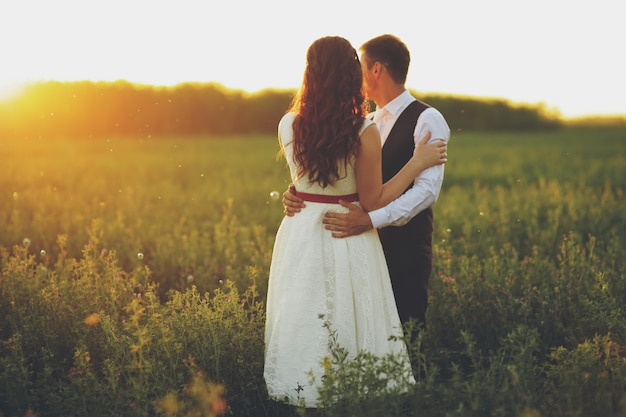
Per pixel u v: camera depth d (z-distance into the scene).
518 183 13.19
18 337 4.01
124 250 6.73
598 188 11.68
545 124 47.12
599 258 5.96
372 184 3.64
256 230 7.11
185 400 3.44
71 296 4.71
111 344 3.81
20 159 15.37
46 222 7.79
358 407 3.10
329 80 3.52
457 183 14.80
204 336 3.89
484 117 45.72
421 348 4.36
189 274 6.17
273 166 16.81
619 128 52.41
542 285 5.07
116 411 3.43
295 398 3.54
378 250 3.80
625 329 4.09
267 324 3.84
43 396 3.75
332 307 3.62
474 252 6.66
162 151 20.22
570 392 3.23
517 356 3.34
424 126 4.05
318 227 3.66
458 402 3.20
